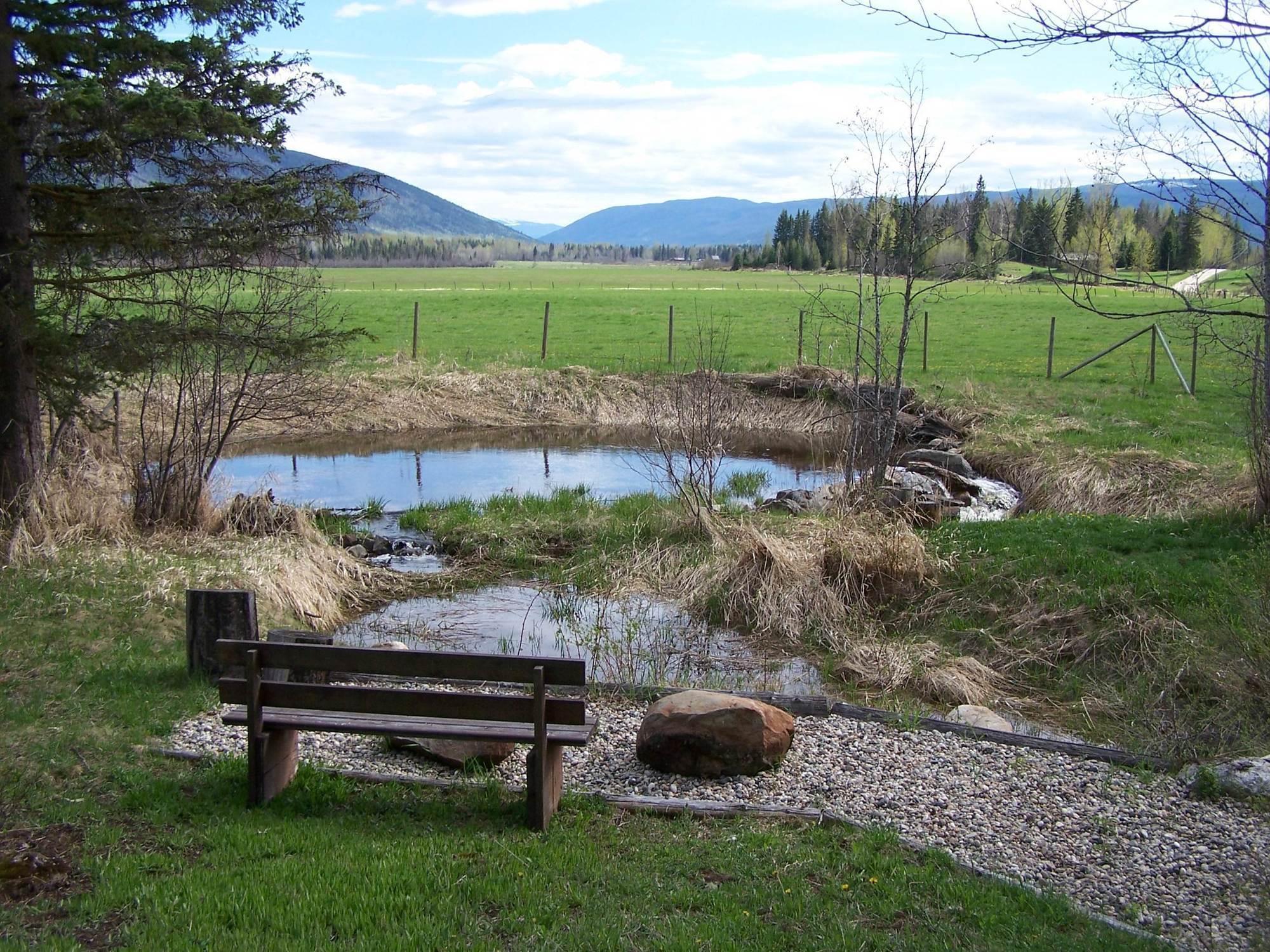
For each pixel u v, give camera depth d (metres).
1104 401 23.23
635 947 4.70
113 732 7.30
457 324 40.91
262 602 11.13
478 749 7.12
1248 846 6.14
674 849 5.78
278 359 13.20
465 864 5.45
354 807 6.27
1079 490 16.41
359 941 4.65
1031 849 6.08
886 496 14.55
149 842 5.64
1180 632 10.13
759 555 12.20
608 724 8.22
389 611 12.18
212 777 6.57
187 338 11.36
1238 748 7.80
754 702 7.41
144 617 9.96
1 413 11.30
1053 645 10.59
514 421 25.77
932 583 11.84
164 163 10.77
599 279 98.44
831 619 11.46
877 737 7.93
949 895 5.34
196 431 13.13
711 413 15.68
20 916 4.79
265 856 5.51
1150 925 5.25
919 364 29.50
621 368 28.78
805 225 106.94
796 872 5.55
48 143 10.09
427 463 21.08
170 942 4.57
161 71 10.59
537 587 13.14
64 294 11.65
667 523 14.77
